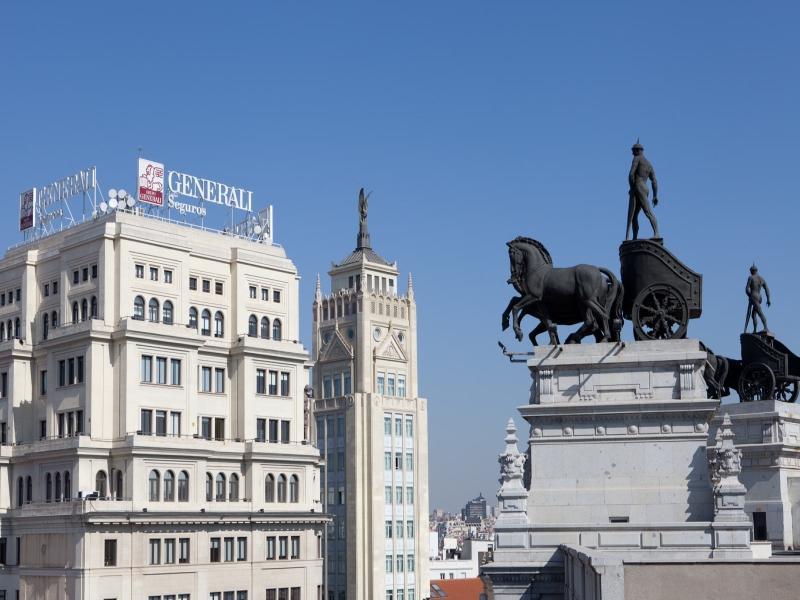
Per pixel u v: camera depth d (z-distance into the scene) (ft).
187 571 401.49
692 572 114.73
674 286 168.86
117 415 399.24
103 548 377.09
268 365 453.99
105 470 394.52
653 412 163.12
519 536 158.10
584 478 164.35
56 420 410.93
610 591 113.70
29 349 429.79
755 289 233.55
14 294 447.01
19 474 416.46
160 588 391.86
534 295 169.17
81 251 418.92
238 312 449.89
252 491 434.30
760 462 223.51
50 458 398.42
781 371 227.81
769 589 114.11
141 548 386.93
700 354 163.63
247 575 424.46
